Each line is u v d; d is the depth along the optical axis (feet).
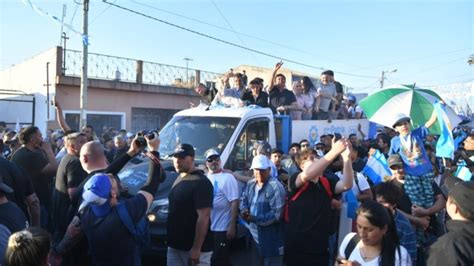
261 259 15.71
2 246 8.80
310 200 12.63
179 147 13.41
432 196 14.90
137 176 19.24
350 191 15.71
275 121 25.68
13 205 10.69
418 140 15.52
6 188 10.47
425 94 19.20
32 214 15.19
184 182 13.35
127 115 63.98
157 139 11.87
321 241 12.54
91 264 11.24
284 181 19.83
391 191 11.19
